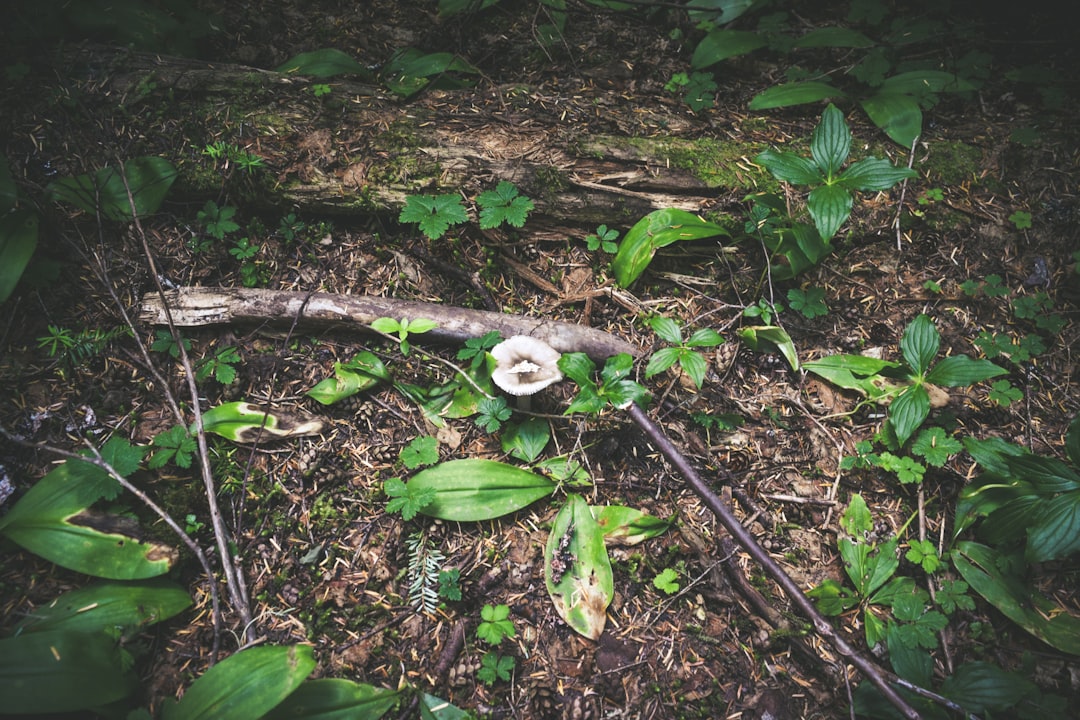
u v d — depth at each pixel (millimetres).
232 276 883
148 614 674
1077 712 692
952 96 1044
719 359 880
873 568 747
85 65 918
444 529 762
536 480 777
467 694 687
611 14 1136
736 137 990
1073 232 928
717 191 923
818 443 838
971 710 667
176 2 1020
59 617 658
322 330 857
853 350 890
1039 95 1038
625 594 745
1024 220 929
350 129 917
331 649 697
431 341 855
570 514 760
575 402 742
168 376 816
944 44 1098
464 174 904
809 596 742
